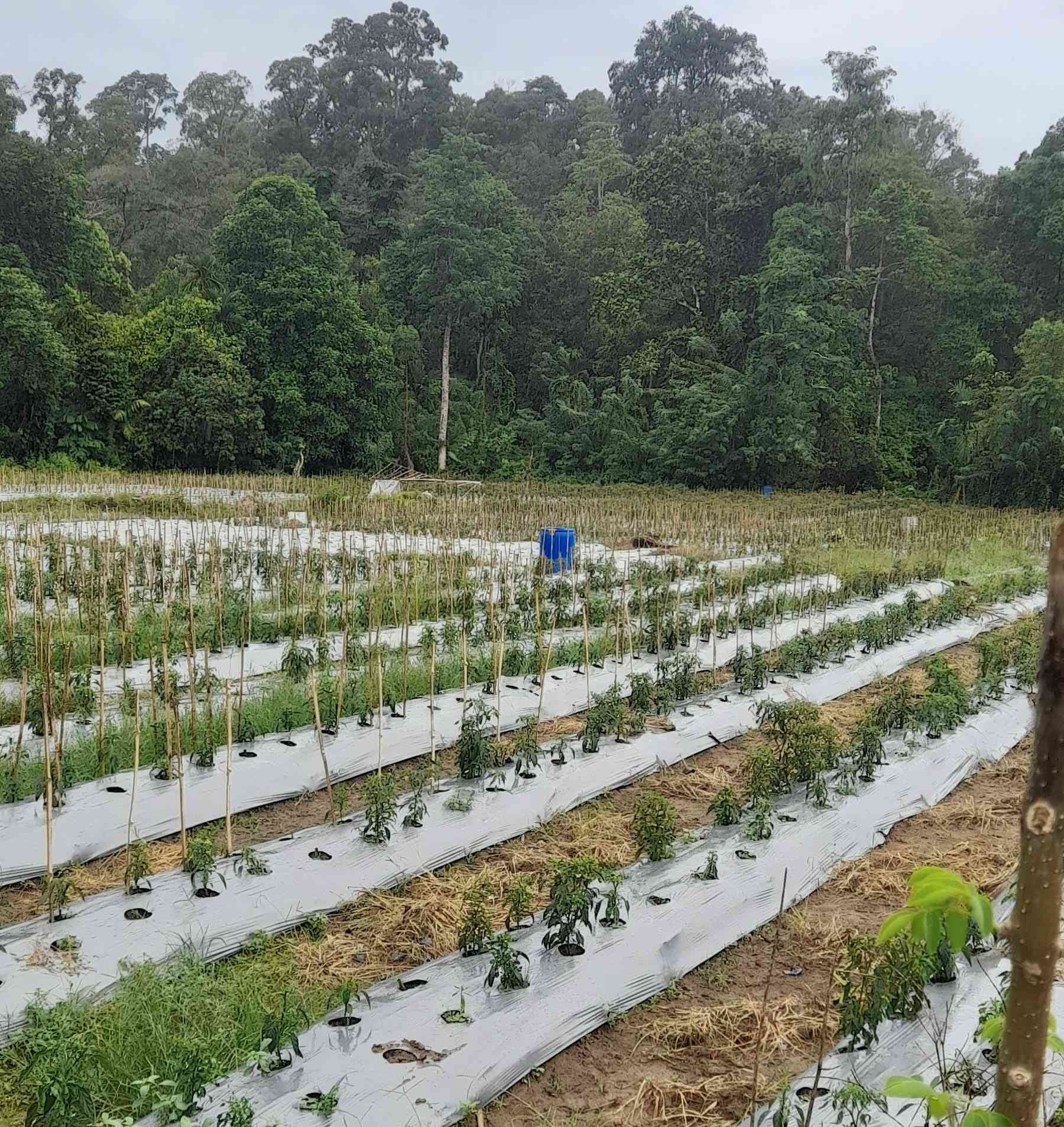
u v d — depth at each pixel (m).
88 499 23.42
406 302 50.28
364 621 12.84
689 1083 4.71
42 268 44.44
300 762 8.05
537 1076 4.76
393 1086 4.48
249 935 5.80
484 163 65.19
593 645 12.00
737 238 49.31
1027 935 1.75
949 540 22.05
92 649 10.65
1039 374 37.41
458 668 10.56
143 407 39.94
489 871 6.75
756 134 51.97
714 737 9.41
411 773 7.82
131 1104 4.15
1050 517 29.62
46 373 37.53
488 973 5.26
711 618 12.95
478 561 16.55
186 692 9.46
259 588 14.73
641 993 5.36
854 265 48.41
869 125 45.78
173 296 46.78
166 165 67.25
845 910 6.37
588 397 48.16
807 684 11.12
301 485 30.58
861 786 8.01
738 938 6.00
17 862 6.39
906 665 12.52
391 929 5.97
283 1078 4.47
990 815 7.86
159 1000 4.82
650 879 6.46
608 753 8.59
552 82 77.19
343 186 57.88
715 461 43.28
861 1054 4.72
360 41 75.00
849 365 44.03
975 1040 4.48
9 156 43.41
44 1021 4.52
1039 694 1.71
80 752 7.89
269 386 42.78
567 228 55.56
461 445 47.94
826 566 18.06
